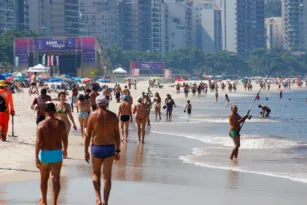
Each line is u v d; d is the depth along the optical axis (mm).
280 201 40000
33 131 81750
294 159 65250
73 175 48469
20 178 45875
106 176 34969
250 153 70938
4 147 62094
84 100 77375
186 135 95250
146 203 38281
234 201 39781
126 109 76875
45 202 35219
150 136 91438
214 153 70188
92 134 35125
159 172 53406
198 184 47000
